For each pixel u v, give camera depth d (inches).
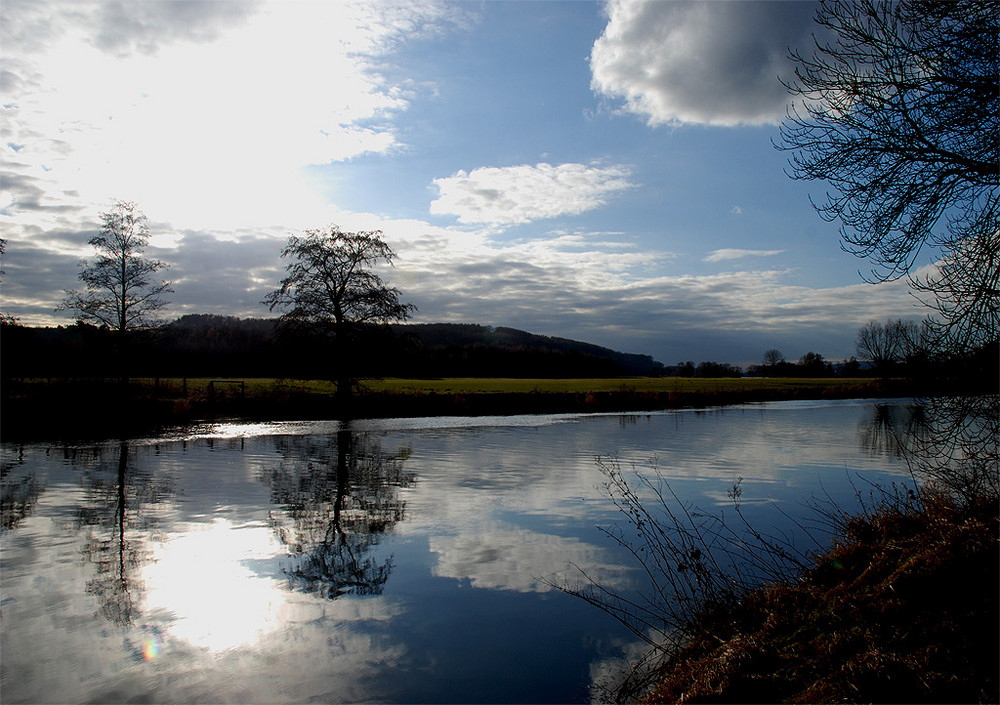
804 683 209.5
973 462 353.4
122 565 428.1
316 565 431.8
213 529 520.4
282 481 737.0
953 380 368.2
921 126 361.1
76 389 1348.4
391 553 458.9
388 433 1280.8
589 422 1553.9
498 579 402.9
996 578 219.8
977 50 351.3
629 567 422.0
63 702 259.4
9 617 343.6
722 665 230.1
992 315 352.5
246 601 369.1
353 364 1600.6
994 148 348.2
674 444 1112.8
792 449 1035.9
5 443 1018.7
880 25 367.2
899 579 243.8
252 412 1519.4
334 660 296.0
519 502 625.9
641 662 289.1
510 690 267.0
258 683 274.5
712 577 359.6
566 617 343.3
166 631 328.8
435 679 276.7
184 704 259.0
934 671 188.1
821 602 265.4
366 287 1594.5
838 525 403.2
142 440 1084.5
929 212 366.9
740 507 578.6
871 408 2085.4
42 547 465.7
